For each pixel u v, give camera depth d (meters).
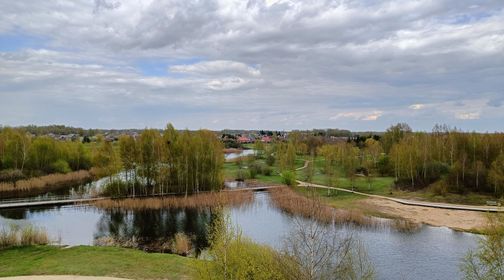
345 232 51.12
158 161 81.00
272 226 54.09
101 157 79.19
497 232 27.12
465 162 84.25
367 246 45.88
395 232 53.00
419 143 102.00
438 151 101.00
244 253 22.48
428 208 69.50
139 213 63.75
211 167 83.44
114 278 29.06
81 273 30.16
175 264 33.16
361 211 65.38
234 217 60.78
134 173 80.12
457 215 63.88
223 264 21.89
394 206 71.12
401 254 43.06
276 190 84.81
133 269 31.50
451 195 77.81
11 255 35.53
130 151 78.62
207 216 61.62
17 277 28.94
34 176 93.62
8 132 102.12
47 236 43.50
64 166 101.69
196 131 86.38
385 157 111.62
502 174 75.19
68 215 61.66
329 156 102.94
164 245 45.25
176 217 60.97
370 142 137.12
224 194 76.06
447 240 49.19
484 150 92.38
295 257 23.91
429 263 40.00
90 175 104.56
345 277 24.28
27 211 64.31
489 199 74.19
